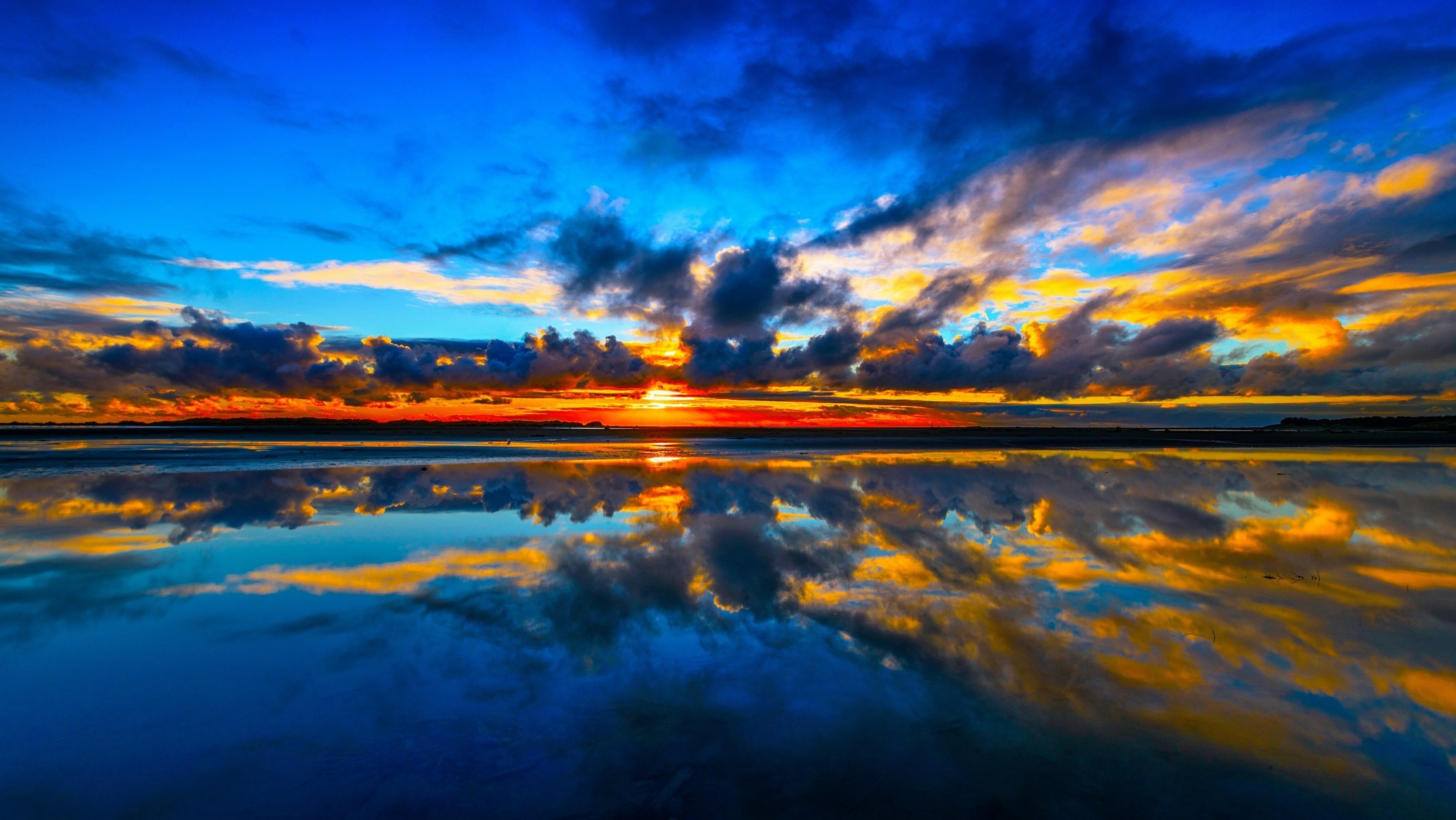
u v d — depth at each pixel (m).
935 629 5.95
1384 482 18.34
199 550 9.16
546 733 4.04
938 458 28.16
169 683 4.73
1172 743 3.92
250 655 5.28
